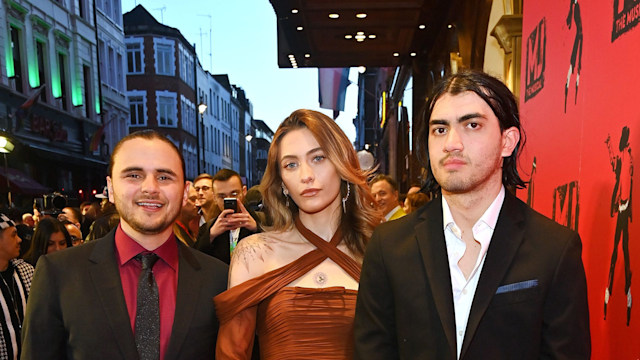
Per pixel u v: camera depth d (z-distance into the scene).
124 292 1.45
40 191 11.84
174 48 29.81
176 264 1.55
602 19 1.42
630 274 1.22
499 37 3.55
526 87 2.17
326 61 9.45
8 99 12.05
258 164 62.09
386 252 1.20
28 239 4.19
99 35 18.53
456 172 1.11
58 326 1.37
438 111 1.14
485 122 1.10
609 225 1.35
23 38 12.95
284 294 1.58
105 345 1.34
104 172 17.53
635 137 1.21
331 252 1.66
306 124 1.62
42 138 13.49
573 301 1.02
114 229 1.58
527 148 2.14
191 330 1.45
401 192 11.93
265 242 1.72
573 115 1.63
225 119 41.72
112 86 19.72
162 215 1.47
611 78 1.35
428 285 1.12
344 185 1.75
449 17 6.19
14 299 2.62
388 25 7.09
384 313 1.20
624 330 1.25
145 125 29.08
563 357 1.00
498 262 1.08
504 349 1.04
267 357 1.57
